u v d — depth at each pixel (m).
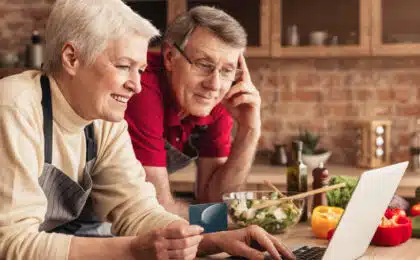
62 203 1.62
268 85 4.48
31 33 4.55
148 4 4.21
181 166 2.43
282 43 4.16
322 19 4.11
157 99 2.17
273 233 1.78
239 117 2.37
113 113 1.45
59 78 1.48
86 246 1.33
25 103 1.40
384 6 4.02
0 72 4.36
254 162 4.38
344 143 4.41
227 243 1.51
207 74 2.08
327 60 4.42
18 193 1.33
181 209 2.17
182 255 1.31
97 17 1.39
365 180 1.31
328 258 1.32
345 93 4.41
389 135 4.11
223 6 4.18
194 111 2.13
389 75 4.36
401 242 1.68
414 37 3.99
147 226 1.63
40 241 1.31
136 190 1.71
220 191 2.39
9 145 1.34
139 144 2.13
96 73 1.41
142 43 1.43
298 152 2.01
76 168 1.62
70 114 1.50
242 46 2.08
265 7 4.12
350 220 1.33
